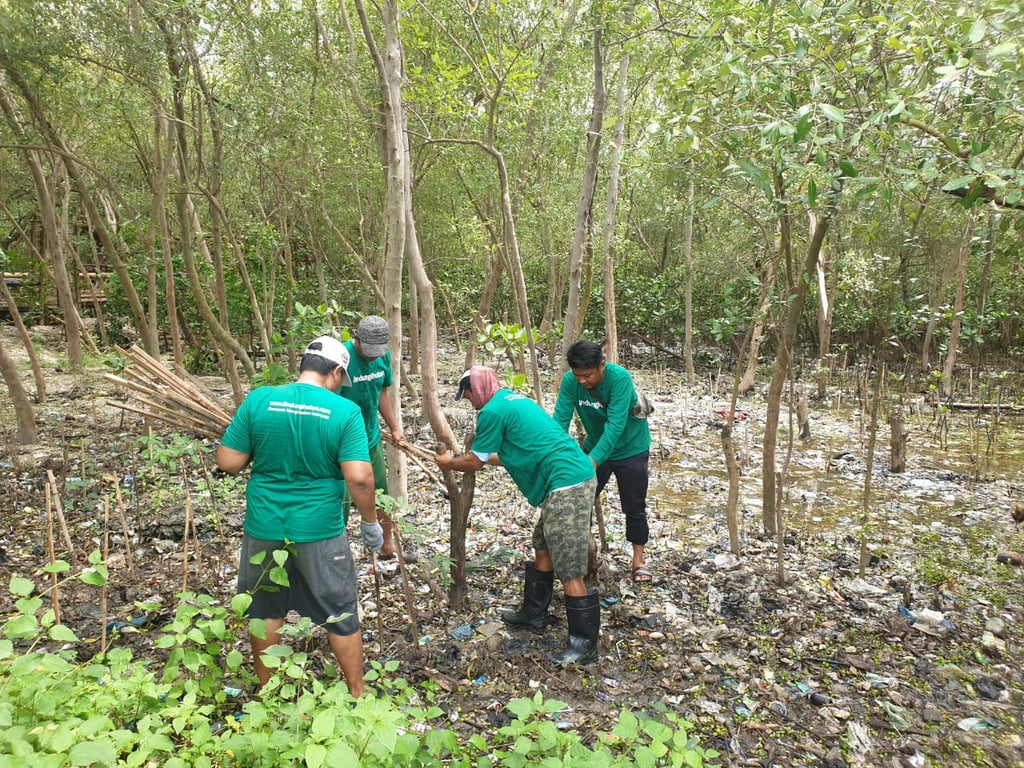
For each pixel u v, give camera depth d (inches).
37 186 437.1
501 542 218.5
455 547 169.9
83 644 150.1
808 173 122.4
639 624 167.3
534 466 149.0
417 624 164.6
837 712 134.3
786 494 275.6
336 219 468.1
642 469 185.3
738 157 139.3
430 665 148.4
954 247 467.2
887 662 151.2
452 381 505.0
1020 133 141.1
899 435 310.0
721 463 327.3
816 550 217.3
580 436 202.4
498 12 261.4
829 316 469.4
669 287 636.7
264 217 394.3
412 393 341.7
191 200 466.0
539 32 295.9
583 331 641.6
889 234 273.7
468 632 161.5
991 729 129.0
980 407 410.6
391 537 197.6
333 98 326.0
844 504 268.5
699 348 699.4
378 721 80.9
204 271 466.6
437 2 286.0
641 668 149.9
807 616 171.3
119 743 79.6
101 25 243.9
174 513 228.1
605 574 192.2
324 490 120.8
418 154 360.8
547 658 151.9
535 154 395.5
